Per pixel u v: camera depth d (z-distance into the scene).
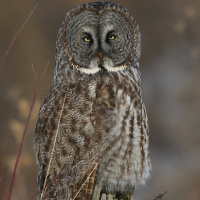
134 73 19.69
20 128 24.70
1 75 43.84
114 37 19.39
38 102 25.20
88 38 19.28
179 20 41.00
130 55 19.70
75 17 19.47
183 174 35.09
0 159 24.75
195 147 39.62
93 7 19.38
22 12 49.72
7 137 30.69
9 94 33.97
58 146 18.30
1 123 37.16
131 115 18.73
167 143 40.53
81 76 19.25
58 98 18.80
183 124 41.06
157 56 50.31
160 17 51.06
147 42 51.09
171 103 43.31
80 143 18.27
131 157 18.62
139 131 18.77
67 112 18.48
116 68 19.34
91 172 18.08
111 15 19.38
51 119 18.53
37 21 49.59
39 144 18.64
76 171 18.17
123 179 18.66
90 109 18.50
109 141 18.39
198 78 41.34
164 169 36.09
